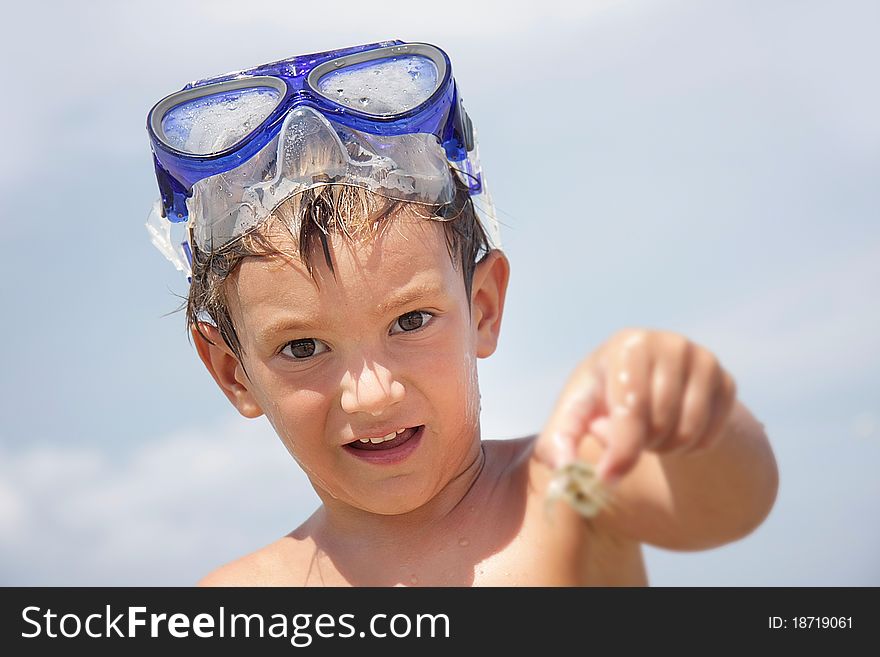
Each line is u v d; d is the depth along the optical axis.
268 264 1.91
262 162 1.97
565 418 1.14
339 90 2.08
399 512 1.95
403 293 1.88
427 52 2.15
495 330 2.21
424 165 1.98
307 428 1.93
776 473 1.53
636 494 1.54
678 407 1.14
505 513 1.96
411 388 1.89
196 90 2.13
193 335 2.29
